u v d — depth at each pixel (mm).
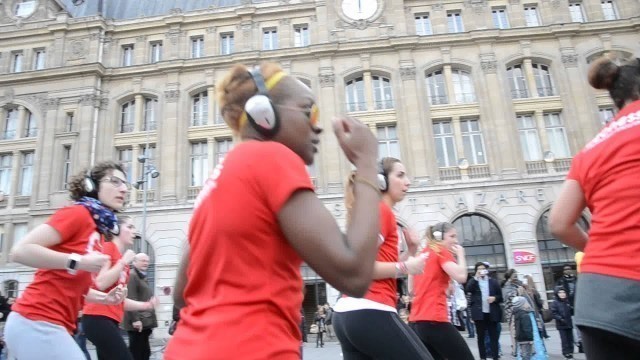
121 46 28484
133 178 25812
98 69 26797
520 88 25625
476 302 10562
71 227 3229
